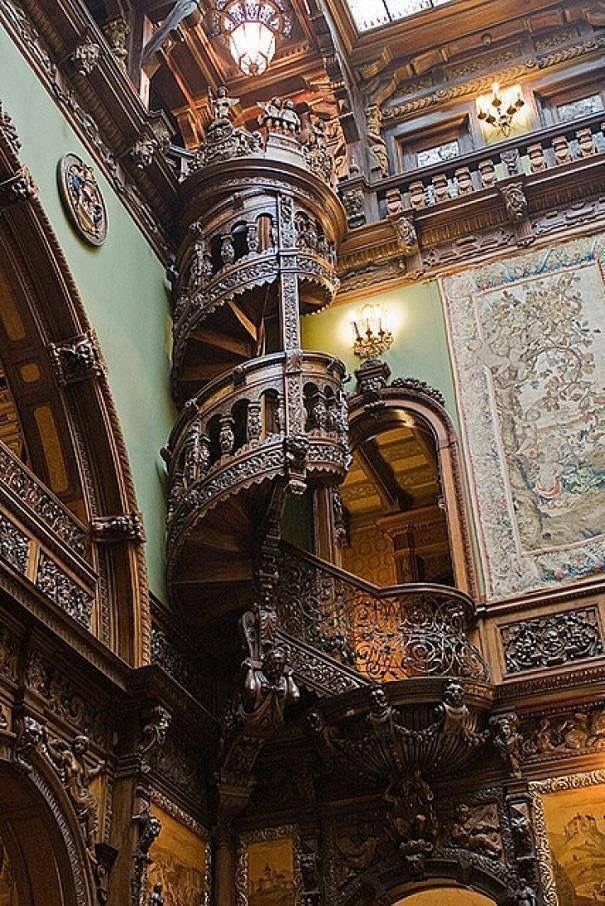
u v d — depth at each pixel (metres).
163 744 8.74
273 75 15.53
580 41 14.76
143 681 8.35
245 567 9.32
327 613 9.28
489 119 14.44
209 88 15.35
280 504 9.05
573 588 9.35
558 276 11.51
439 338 11.66
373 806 9.09
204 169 11.73
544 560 9.72
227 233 11.43
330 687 8.88
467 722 8.60
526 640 9.23
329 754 9.04
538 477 10.24
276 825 9.27
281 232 11.18
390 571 14.51
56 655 7.69
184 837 8.71
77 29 10.23
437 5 15.38
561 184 12.03
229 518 9.20
